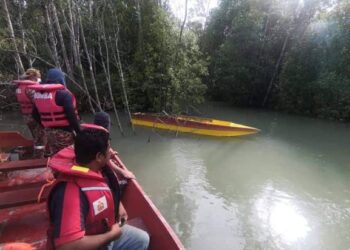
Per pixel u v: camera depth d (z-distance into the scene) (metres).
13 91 14.85
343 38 17.75
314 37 18.53
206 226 6.38
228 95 21.83
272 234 6.21
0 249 2.20
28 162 4.22
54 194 1.78
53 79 4.22
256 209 7.14
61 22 16.62
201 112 18.94
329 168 9.95
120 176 3.83
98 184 1.84
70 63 16.39
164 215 6.72
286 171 9.53
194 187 8.16
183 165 9.66
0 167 4.01
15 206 3.34
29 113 5.32
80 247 1.68
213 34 24.22
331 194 8.05
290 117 18.48
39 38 15.71
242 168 9.63
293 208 7.25
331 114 18.06
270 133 14.27
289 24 20.80
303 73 18.81
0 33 12.53
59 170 1.78
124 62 17.64
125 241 2.38
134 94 16.84
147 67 16.09
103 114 4.01
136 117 14.02
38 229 3.24
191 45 16.72
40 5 14.30
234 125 12.80
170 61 16.05
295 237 6.14
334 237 6.17
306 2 19.86
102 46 17.27
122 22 17.25
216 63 22.59
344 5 18.33
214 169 9.45
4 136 5.78
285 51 21.09
